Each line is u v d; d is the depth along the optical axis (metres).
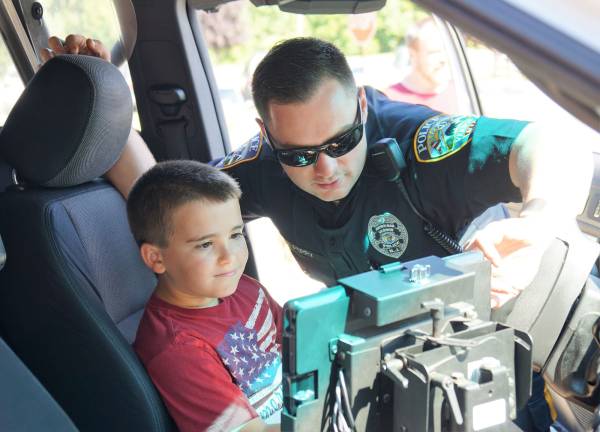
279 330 1.85
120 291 1.73
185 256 1.54
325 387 0.86
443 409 0.85
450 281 0.89
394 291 0.85
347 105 1.41
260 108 1.45
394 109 1.71
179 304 1.60
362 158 1.52
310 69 1.36
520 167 1.34
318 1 0.93
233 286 1.60
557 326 1.60
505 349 0.90
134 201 1.58
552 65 0.69
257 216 1.89
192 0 2.32
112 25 2.28
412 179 1.56
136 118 2.52
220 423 1.44
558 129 1.38
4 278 1.50
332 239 1.69
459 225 1.59
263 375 1.64
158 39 2.41
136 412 1.46
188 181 1.53
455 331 0.92
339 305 0.86
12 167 1.65
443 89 2.97
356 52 3.81
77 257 1.53
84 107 1.52
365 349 0.84
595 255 1.62
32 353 1.51
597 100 0.68
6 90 2.14
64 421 1.27
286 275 2.74
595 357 1.58
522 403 0.92
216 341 1.56
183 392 1.47
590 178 1.33
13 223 1.50
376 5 0.95
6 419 1.20
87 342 1.47
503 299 1.08
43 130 1.54
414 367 0.83
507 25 0.71
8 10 2.06
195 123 2.51
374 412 0.87
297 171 1.49
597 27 0.69
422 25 3.10
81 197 1.64
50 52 1.79
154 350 1.51
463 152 1.47
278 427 1.41
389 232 1.64
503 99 2.35
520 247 1.10
